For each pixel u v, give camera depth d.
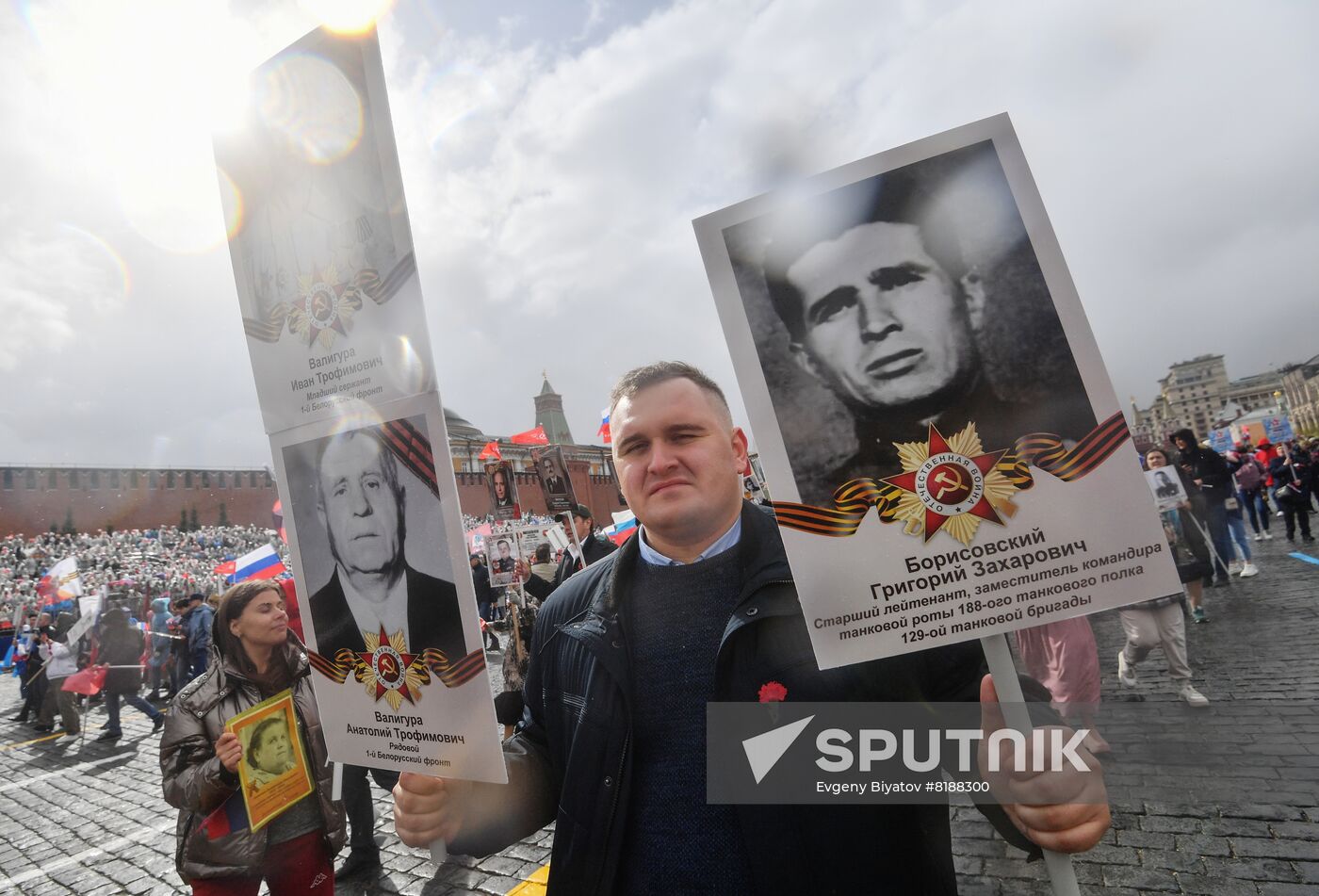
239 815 2.38
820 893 1.22
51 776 7.61
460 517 1.49
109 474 52.28
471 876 3.75
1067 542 1.18
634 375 1.51
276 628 2.48
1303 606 6.47
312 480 1.70
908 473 1.23
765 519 1.51
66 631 10.83
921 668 1.29
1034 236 1.20
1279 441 15.17
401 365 1.55
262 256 1.73
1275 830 3.04
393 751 1.60
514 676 5.52
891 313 1.24
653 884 1.31
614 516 10.48
